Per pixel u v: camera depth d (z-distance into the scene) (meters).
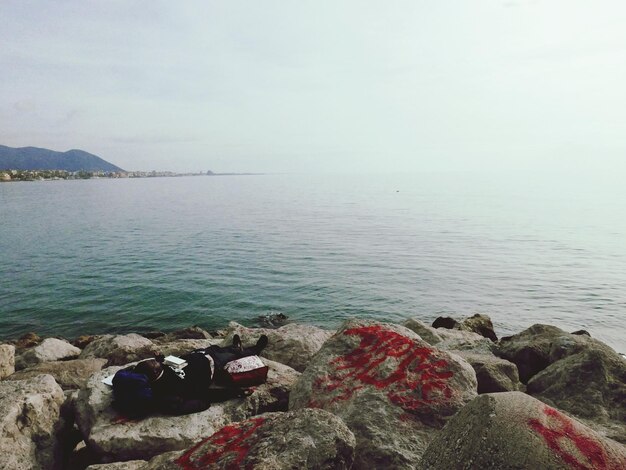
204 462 4.26
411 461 5.20
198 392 6.82
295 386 6.93
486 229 77.31
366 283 36.53
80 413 6.61
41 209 103.06
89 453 6.34
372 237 62.78
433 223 84.25
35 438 6.16
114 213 93.75
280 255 46.88
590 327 29.22
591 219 100.19
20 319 26.84
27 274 36.72
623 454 3.26
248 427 4.65
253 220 82.00
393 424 5.72
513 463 3.13
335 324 27.53
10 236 58.22
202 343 12.11
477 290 36.44
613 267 46.72
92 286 33.34
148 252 47.16
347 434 4.42
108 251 47.56
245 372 7.23
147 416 6.40
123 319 27.28
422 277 39.62
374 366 6.75
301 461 4.05
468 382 6.36
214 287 33.69
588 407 6.95
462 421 3.84
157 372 6.76
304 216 91.69
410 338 7.23
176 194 187.12
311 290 33.94
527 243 62.22
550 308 32.78
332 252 49.56
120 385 6.57
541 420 3.39
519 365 9.69
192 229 67.12
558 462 3.10
